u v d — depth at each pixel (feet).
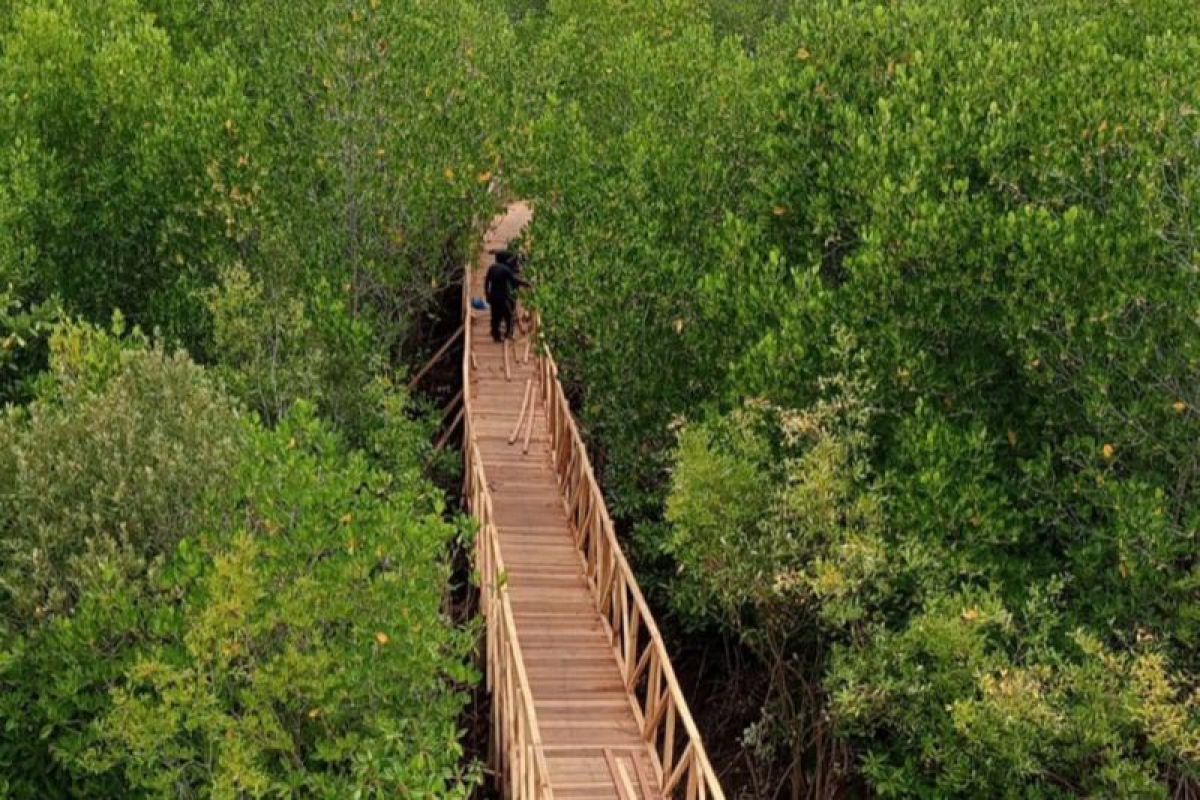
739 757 51.80
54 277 59.16
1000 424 44.21
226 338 51.55
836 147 51.44
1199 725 34.30
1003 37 57.67
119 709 31.09
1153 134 44.86
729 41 79.97
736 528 40.50
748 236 50.75
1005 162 46.52
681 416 46.47
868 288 43.34
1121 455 40.14
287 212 62.23
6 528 35.86
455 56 72.49
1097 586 39.24
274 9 74.79
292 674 31.65
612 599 49.62
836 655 38.86
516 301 77.30
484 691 52.95
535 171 66.69
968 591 37.09
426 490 49.57
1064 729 34.83
